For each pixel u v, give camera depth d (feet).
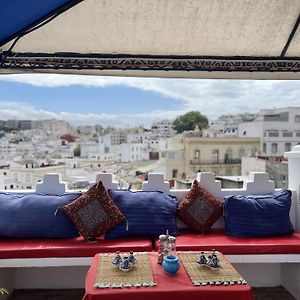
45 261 9.29
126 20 9.34
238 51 10.61
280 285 11.17
